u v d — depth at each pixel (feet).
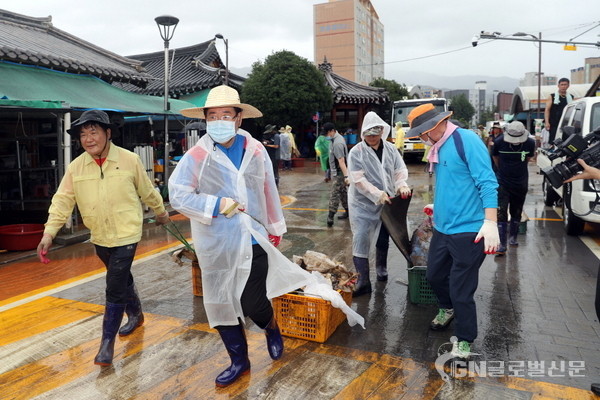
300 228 26.05
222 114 9.48
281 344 10.73
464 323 10.71
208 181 9.67
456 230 10.68
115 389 10.05
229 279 9.53
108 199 10.86
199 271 15.06
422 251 14.28
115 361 11.24
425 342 11.85
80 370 10.85
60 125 23.53
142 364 11.09
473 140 10.43
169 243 22.89
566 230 23.02
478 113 549.13
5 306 14.79
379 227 15.20
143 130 44.50
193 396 9.72
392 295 15.23
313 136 79.97
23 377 10.59
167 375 10.59
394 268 18.16
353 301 14.74
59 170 23.90
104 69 32.58
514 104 128.57
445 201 10.81
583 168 10.58
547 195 30.76
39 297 15.57
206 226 9.45
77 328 13.10
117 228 10.98
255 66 71.67
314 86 68.85
